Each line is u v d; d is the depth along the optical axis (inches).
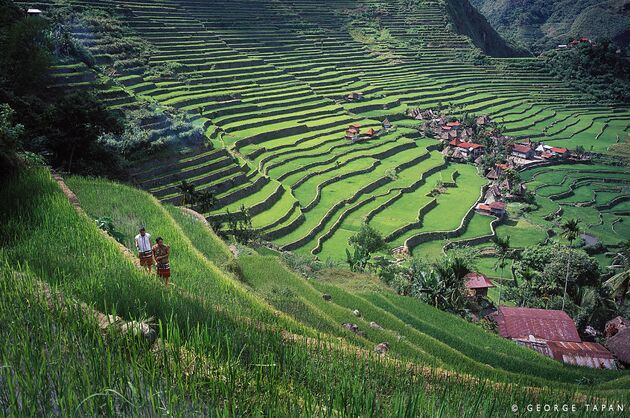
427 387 332.8
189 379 240.2
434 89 5851.4
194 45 4623.5
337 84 5315.0
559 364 1363.2
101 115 1886.1
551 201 4001.0
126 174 2108.8
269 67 5002.5
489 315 2042.3
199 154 2918.3
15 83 2130.9
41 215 681.0
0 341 248.5
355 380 256.8
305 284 1266.0
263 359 283.7
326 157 3853.3
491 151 4751.5
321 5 6820.9
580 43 7445.9
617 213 3973.9
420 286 1897.1
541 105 6210.6
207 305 424.2
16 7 2447.1
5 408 199.5
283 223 2716.5
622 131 5757.9
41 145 1680.6
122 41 3941.9
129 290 411.8
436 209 3526.1
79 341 259.6
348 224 3016.7
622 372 1381.6
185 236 983.6
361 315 1243.8
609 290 2332.7
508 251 3011.8
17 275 361.4
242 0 5954.7
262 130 3858.3
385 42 6584.6
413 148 4564.5
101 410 205.3
